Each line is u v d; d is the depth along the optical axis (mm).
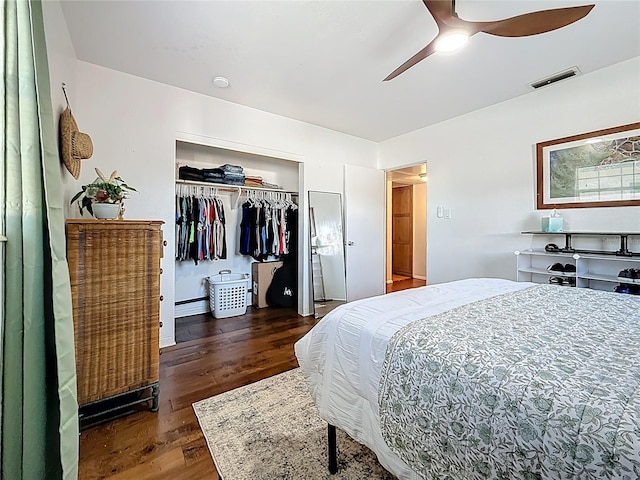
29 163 854
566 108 2643
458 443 739
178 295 3664
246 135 3260
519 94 2914
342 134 4133
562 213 2668
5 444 807
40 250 880
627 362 747
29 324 843
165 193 2775
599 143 2457
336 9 1795
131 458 1389
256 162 4297
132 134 2607
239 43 2141
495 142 3146
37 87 879
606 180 2426
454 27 1499
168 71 2543
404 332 1001
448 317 1132
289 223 4121
